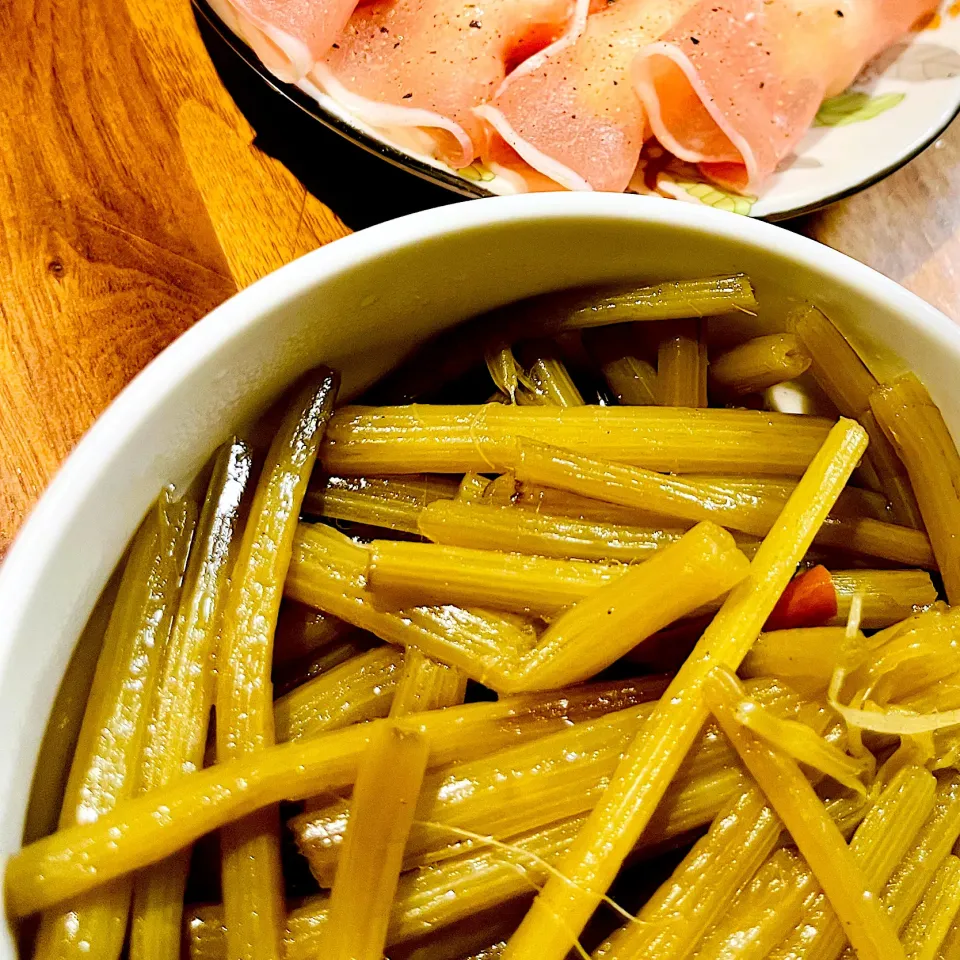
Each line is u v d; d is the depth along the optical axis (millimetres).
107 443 153
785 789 162
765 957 162
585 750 164
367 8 233
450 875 162
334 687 171
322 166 221
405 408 178
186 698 164
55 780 159
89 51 217
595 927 168
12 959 149
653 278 180
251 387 167
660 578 164
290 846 169
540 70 233
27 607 148
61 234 205
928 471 180
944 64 241
